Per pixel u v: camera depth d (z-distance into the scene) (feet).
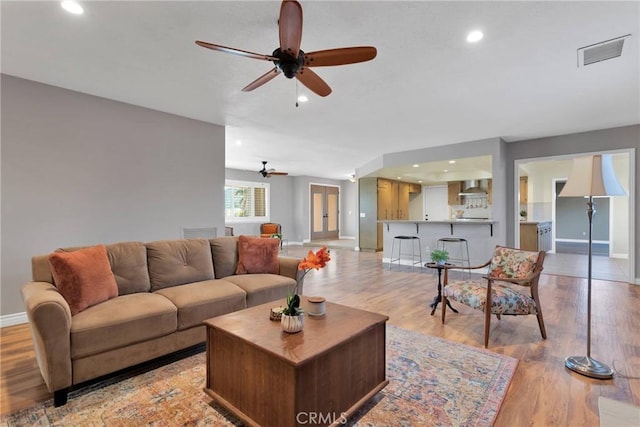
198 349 8.27
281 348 4.87
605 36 7.43
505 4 6.31
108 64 8.95
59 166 10.68
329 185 39.60
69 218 10.89
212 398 5.88
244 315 6.39
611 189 7.00
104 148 11.62
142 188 12.59
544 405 5.82
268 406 4.95
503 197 18.03
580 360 7.31
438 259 10.74
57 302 5.75
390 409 5.73
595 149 16.08
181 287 8.77
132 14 6.68
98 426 5.28
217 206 14.98
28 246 10.14
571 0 6.15
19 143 9.96
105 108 11.62
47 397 6.08
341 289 14.46
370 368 5.99
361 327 5.74
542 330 8.77
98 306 6.93
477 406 5.79
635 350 7.94
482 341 8.63
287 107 12.55
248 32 7.39
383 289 14.46
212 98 11.58
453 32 7.30
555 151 17.26
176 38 7.62
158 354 7.19
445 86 10.41
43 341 5.58
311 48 7.97
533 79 9.85
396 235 22.16
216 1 6.28
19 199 9.98
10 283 9.85
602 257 23.84
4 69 9.32
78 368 6.04
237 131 16.20
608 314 10.71
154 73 9.52
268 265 10.87
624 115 13.57
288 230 35.88
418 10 6.51
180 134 13.70
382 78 9.78
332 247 32.07
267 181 33.55
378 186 28.89
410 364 7.36
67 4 6.32
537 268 8.72
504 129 15.84
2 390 6.30
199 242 10.28
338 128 15.57
